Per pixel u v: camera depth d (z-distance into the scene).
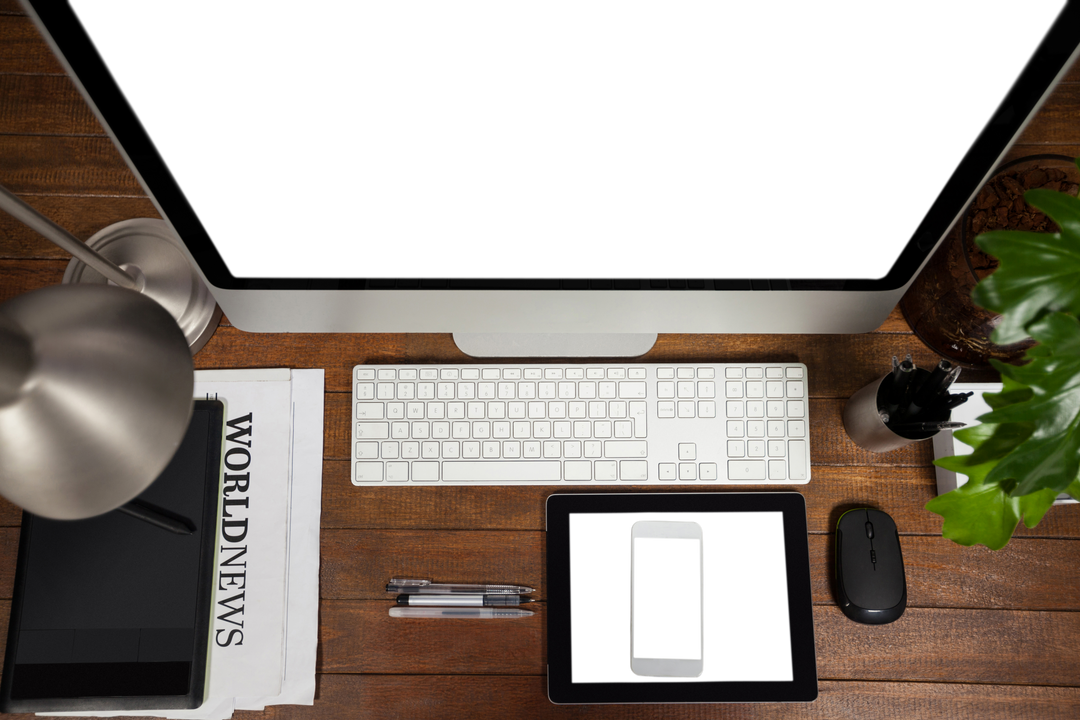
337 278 0.59
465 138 0.48
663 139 0.48
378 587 0.69
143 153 0.49
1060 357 0.41
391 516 0.71
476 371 0.70
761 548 0.67
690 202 0.53
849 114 0.47
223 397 0.71
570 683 0.65
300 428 0.72
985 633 0.67
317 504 0.70
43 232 0.52
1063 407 0.42
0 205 0.47
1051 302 0.42
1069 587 0.67
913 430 0.64
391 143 0.49
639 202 0.53
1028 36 0.42
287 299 0.60
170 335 0.40
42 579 0.66
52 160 0.76
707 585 0.67
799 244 0.56
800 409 0.70
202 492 0.68
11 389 0.33
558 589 0.67
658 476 0.69
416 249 0.57
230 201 0.53
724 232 0.55
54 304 0.36
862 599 0.65
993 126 0.47
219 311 0.73
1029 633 0.67
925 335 0.71
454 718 0.67
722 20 0.41
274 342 0.74
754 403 0.70
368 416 0.70
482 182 0.52
